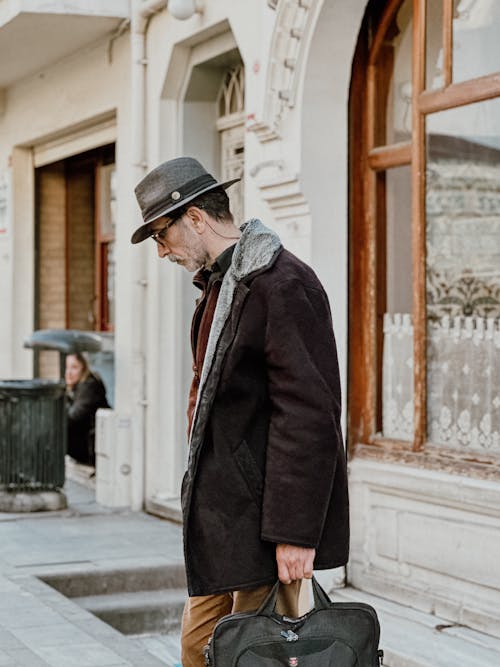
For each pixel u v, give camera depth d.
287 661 3.53
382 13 6.91
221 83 9.38
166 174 3.88
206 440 3.72
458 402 6.38
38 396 9.55
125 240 9.98
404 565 6.62
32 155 13.27
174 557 7.83
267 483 3.57
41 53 11.22
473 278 6.27
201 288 4.05
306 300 3.62
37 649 5.71
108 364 11.05
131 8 9.60
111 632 6.05
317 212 6.92
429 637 6.04
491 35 6.09
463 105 6.27
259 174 7.29
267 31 7.06
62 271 13.62
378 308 7.02
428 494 6.36
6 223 13.46
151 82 9.46
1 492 9.58
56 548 8.12
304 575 3.55
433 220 6.49
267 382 3.69
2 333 13.72
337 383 3.63
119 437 9.71
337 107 6.96
